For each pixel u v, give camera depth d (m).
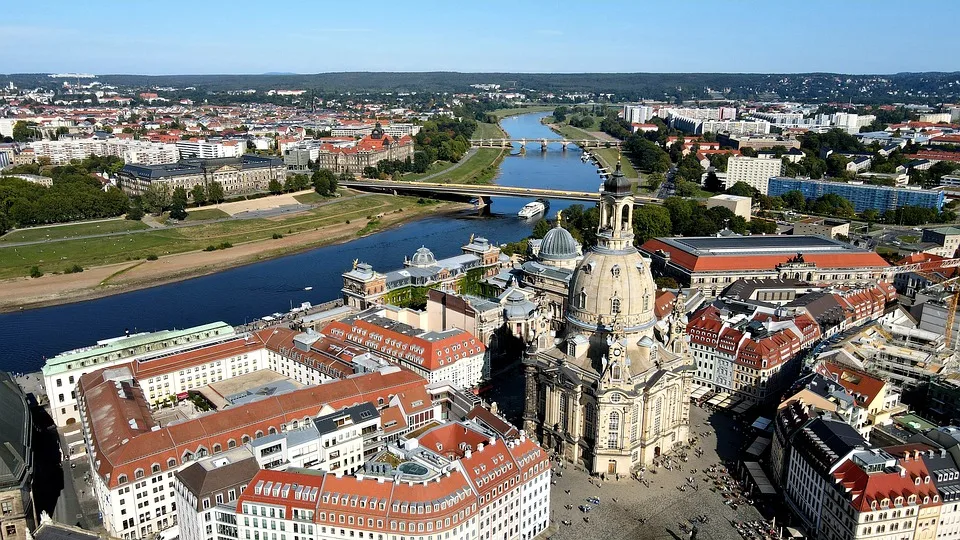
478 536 196.38
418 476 194.25
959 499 197.38
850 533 193.25
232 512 192.62
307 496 189.75
